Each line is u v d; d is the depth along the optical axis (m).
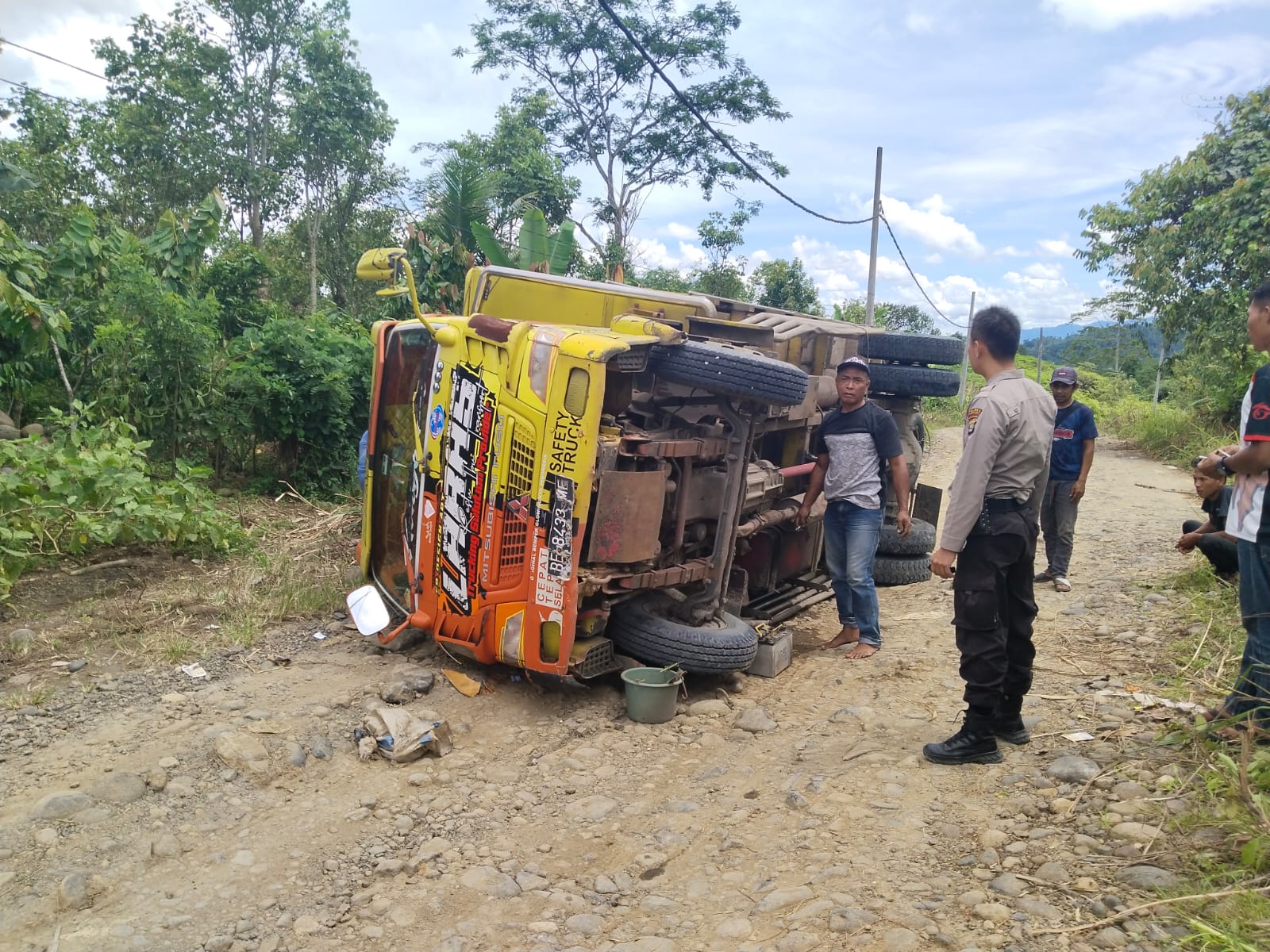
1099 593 6.73
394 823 3.85
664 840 3.69
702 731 4.81
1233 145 15.63
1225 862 2.93
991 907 2.88
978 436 3.72
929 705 4.86
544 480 4.75
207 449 9.97
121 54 28.86
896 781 3.92
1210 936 2.52
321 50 28.00
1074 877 3.00
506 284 6.24
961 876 3.13
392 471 6.00
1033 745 4.11
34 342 8.20
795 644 6.33
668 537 5.28
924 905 2.96
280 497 9.55
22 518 6.75
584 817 3.92
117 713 4.71
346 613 6.46
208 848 3.61
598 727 4.85
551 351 4.70
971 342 3.99
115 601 6.37
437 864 3.55
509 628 4.97
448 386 5.20
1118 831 3.22
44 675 5.16
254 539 8.07
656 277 26.06
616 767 4.40
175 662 5.44
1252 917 2.59
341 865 3.53
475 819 3.90
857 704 4.98
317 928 3.14
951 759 4.01
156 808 3.83
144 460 8.03
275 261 27.72
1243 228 14.41
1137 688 4.66
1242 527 3.69
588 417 4.59
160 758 4.21
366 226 29.72
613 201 28.78
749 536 6.25
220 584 6.84
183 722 4.59
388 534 6.06
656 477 4.85
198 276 11.39
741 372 4.86
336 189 29.58
